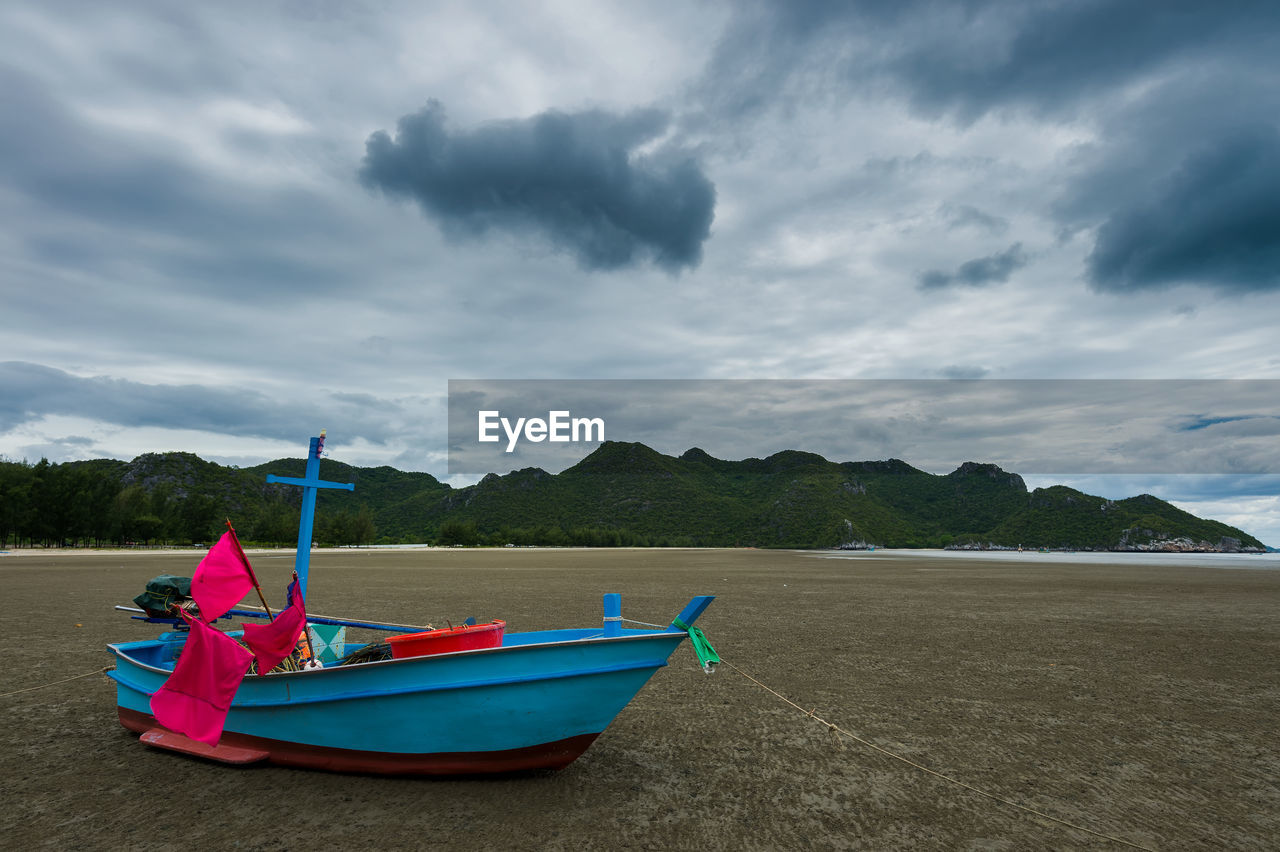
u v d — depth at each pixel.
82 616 19.47
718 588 33.44
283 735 6.95
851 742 8.48
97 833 5.62
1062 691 11.27
